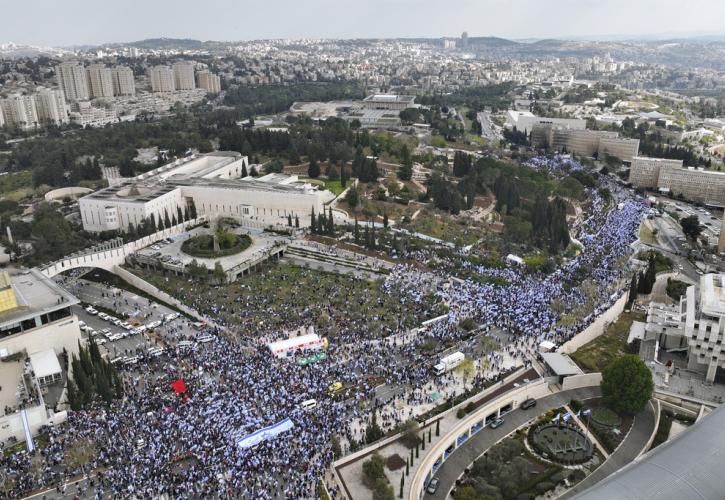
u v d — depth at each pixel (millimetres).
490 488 174125
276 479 175500
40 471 181375
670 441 180250
